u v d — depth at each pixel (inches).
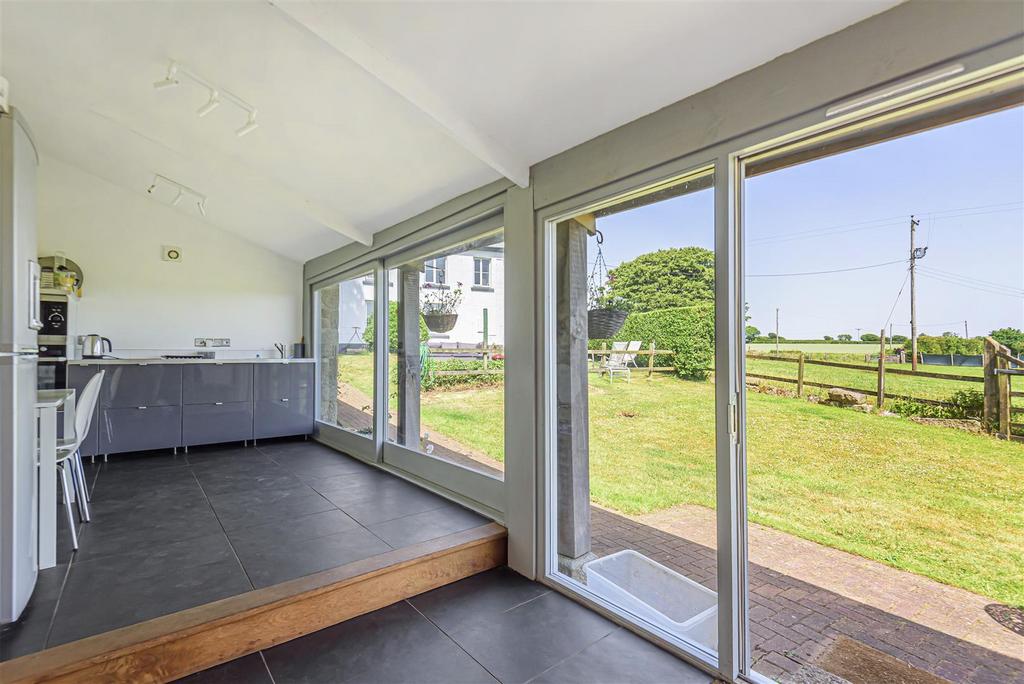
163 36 97.7
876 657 68.8
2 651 69.6
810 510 76.0
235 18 88.6
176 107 123.2
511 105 91.5
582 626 88.2
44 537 95.8
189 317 219.0
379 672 75.7
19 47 114.2
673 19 66.1
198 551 103.2
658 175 84.4
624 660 78.6
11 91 137.2
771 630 77.4
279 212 185.3
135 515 125.6
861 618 70.6
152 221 212.1
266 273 236.8
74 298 189.3
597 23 69.6
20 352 80.7
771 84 69.6
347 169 136.2
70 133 163.0
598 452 100.0
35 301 90.8
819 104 64.6
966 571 62.8
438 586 102.8
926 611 65.7
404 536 111.1
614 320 97.2
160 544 107.0
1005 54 51.2
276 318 239.0
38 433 96.5
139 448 189.5
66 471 108.9
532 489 106.9
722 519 75.7
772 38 65.9
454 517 124.0
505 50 78.8
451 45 79.8
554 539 105.9
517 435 111.5
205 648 77.0
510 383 113.9
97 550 104.1
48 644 71.4
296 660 78.6
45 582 90.0
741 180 75.7
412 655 79.7
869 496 70.7
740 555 74.8
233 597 84.1
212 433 203.8
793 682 71.2
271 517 124.1
